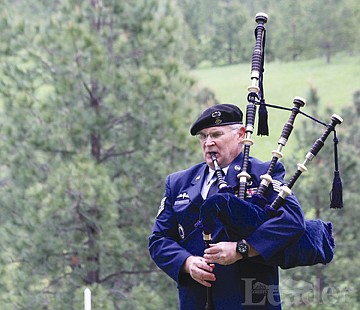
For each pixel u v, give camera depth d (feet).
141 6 62.49
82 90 62.54
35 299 58.70
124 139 62.69
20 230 59.31
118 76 60.34
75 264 60.54
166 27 62.64
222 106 21.76
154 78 60.08
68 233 59.57
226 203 19.85
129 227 61.93
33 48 61.93
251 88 22.04
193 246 21.63
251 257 20.74
